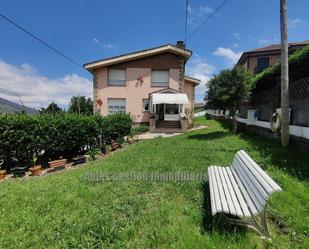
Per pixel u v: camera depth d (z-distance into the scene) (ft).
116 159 30.76
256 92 51.62
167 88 75.97
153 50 76.74
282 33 29.45
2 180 26.21
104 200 16.10
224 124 83.10
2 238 11.65
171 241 10.96
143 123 79.66
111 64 78.59
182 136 54.75
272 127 34.73
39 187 19.93
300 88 29.94
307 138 26.04
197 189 17.75
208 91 55.52
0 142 28.19
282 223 12.28
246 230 11.54
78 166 30.78
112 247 10.60
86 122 38.52
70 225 12.66
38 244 11.15
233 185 14.83
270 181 10.92
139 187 18.51
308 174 19.30
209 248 10.27
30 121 30.32
